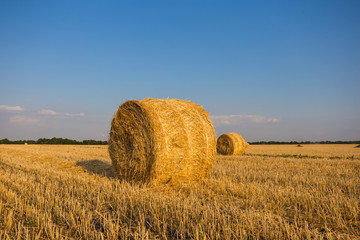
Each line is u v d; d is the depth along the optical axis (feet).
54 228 16.92
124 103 32.17
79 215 19.17
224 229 15.67
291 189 26.50
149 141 28.86
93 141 268.21
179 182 30.71
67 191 25.95
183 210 19.56
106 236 16.15
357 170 41.78
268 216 18.13
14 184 28.68
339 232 16.22
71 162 51.70
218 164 48.60
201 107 34.60
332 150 116.06
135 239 15.21
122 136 32.58
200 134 31.86
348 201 21.58
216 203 21.91
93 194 25.27
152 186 28.94
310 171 38.75
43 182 30.01
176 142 29.63
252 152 98.37
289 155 80.59
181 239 15.51
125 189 25.85
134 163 30.50
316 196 22.89
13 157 64.44
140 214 18.83
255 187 26.50
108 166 46.01
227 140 76.84
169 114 29.99
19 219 18.97
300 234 15.29
